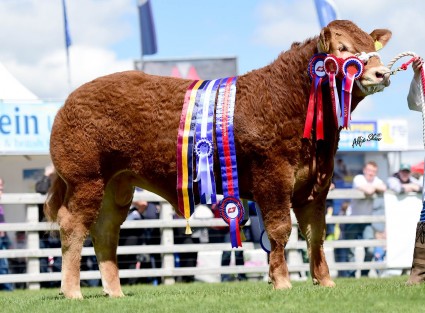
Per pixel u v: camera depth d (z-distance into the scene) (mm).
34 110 13070
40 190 12227
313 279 6949
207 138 6633
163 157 6742
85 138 6812
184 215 6793
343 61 6430
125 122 6773
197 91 6766
